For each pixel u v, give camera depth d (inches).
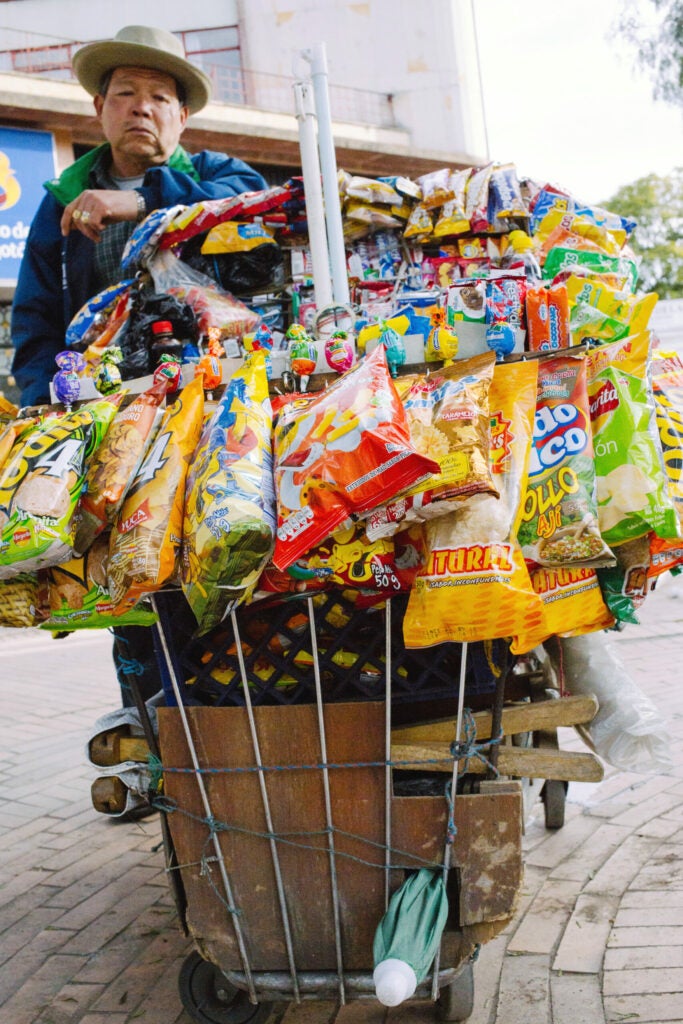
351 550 72.3
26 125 438.6
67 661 271.4
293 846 78.4
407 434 69.1
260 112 541.6
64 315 148.5
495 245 121.1
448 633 70.3
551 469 76.7
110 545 73.9
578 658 95.0
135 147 147.3
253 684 80.3
